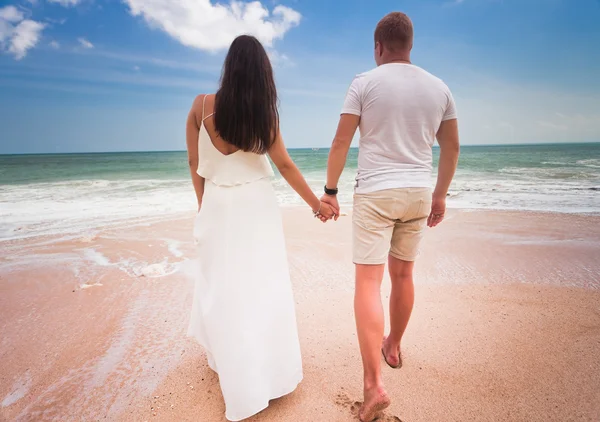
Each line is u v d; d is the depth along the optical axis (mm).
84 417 1896
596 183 11508
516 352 2393
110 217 7203
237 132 1742
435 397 1998
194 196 10062
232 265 1822
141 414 1908
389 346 2307
